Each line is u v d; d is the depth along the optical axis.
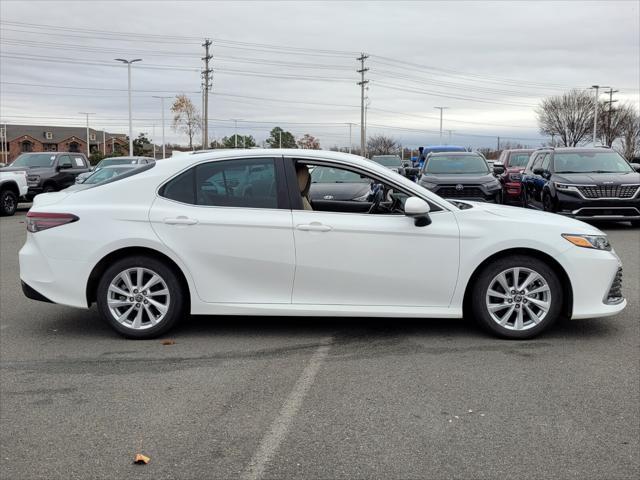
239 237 5.41
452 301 5.45
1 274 8.84
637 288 7.50
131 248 5.52
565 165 13.92
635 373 4.65
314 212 5.48
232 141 74.12
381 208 5.92
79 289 5.52
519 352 5.14
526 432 3.69
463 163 15.48
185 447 3.54
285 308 5.47
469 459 3.37
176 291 5.51
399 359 4.98
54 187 21.53
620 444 3.54
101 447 3.55
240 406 4.09
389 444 3.55
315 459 3.39
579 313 5.43
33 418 3.94
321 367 4.82
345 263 5.40
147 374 4.70
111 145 114.50
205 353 5.18
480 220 5.43
